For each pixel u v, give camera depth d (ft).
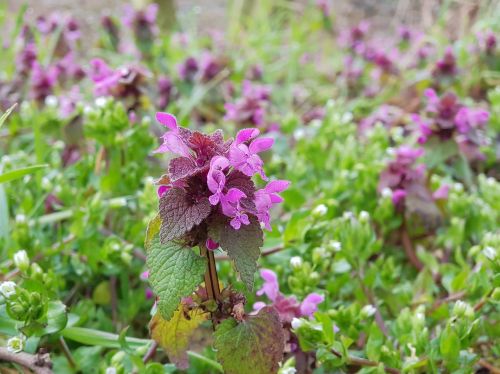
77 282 0.65
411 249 0.76
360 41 1.55
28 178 0.73
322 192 0.80
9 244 0.61
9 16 1.60
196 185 0.39
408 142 0.96
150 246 0.40
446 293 0.69
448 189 0.79
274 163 0.85
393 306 0.64
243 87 1.19
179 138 0.39
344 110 1.22
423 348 0.52
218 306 0.43
